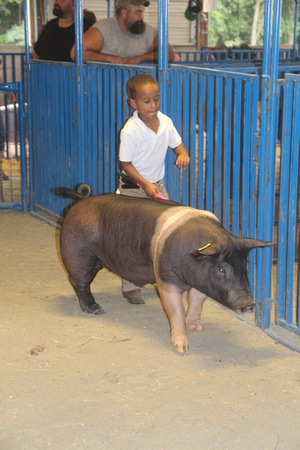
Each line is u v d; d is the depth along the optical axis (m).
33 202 7.40
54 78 6.54
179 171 4.89
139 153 4.33
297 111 3.68
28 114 7.25
